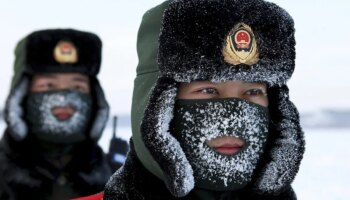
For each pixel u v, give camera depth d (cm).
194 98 140
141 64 151
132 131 149
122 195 142
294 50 144
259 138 142
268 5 140
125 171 145
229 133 138
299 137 149
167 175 133
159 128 134
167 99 136
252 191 150
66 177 287
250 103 141
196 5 136
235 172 138
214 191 142
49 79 288
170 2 146
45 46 288
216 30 134
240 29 136
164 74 137
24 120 284
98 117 299
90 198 166
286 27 142
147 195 141
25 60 286
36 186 279
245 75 136
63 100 283
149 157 137
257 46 138
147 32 151
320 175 843
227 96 140
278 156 147
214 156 138
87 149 294
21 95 287
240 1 137
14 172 278
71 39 291
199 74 135
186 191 133
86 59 294
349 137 1806
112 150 307
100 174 294
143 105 143
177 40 136
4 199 275
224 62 134
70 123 285
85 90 296
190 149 139
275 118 150
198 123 139
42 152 285
